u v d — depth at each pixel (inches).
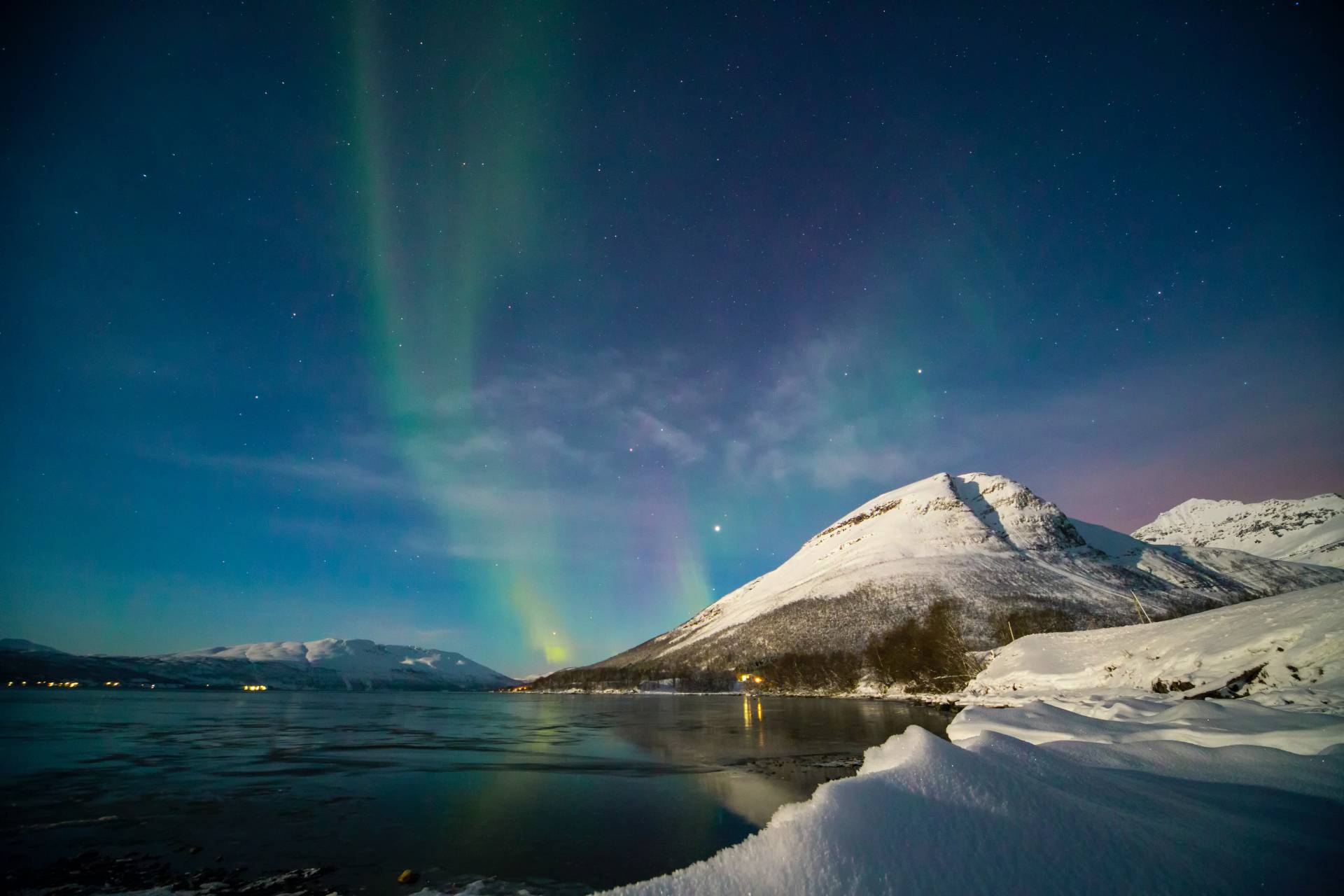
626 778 720.3
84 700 2977.4
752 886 117.8
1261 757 198.2
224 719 1744.6
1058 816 135.0
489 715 2058.3
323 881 362.3
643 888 123.0
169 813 538.3
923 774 150.0
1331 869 119.8
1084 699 772.6
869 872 117.4
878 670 3179.1
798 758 876.0
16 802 578.6
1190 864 121.0
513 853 417.7
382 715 2068.2
